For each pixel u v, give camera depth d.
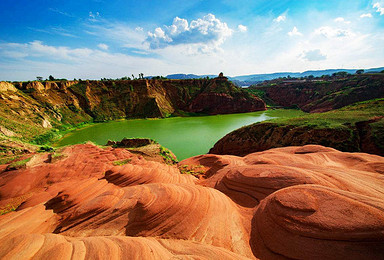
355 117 28.92
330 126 26.83
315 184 7.70
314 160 14.23
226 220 7.96
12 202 13.73
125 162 21.98
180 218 7.86
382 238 4.52
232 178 12.16
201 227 7.48
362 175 9.48
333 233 5.10
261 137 33.72
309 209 6.08
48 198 13.35
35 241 5.84
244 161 17.30
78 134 58.59
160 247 6.18
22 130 46.91
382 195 7.43
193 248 6.08
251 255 6.20
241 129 37.91
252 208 9.07
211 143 45.09
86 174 18.03
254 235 6.97
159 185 10.23
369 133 23.98
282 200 6.95
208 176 18.45
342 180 8.62
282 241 5.88
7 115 51.16
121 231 7.57
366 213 5.20
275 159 15.35
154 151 32.62
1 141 27.52
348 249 4.73
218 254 5.52
